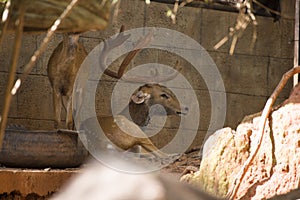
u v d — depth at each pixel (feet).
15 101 70.03
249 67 77.77
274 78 78.28
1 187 47.65
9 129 54.54
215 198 6.97
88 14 43.52
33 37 71.00
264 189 41.63
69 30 43.78
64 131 54.54
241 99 77.36
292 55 78.69
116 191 6.66
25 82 70.49
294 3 78.23
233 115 77.10
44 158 53.62
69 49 55.31
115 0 29.07
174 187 6.85
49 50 71.20
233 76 77.36
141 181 6.78
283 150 41.96
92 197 6.65
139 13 74.90
